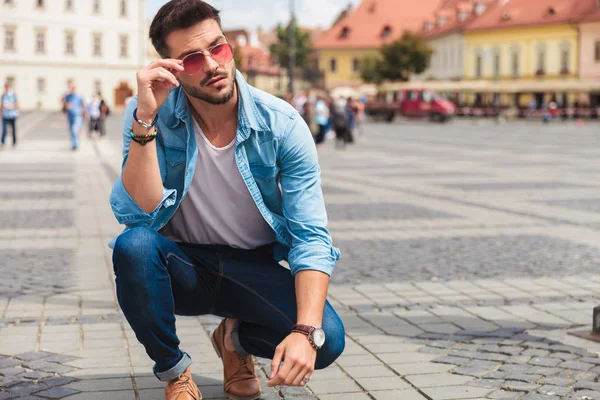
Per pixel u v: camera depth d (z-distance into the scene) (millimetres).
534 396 3812
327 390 3955
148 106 3078
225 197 3381
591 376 4113
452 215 10797
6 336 4941
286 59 118000
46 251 8047
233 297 3428
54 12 78500
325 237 3244
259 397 3846
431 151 25203
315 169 3312
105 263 7422
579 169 18016
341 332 3223
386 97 62094
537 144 28797
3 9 75312
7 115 24062
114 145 26375
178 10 3014
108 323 5273
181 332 5121
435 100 56281
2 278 6730
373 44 98250
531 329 5125
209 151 3314
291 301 3346
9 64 76062
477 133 39125
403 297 6105
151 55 86750
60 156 21047
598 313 4859
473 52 80938
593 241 8750
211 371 4285
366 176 16531
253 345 3529
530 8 76188
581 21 70125
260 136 3254
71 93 23391
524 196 12891
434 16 94062
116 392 3910
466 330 5109
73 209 11172
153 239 3219
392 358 4492
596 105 68438
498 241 8742
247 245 3498
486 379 4090
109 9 82375
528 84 63156
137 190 3193
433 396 3836
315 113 27281
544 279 6777
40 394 3861
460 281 6688
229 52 3068
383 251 8125
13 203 11773
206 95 3078
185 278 3348
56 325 5219
